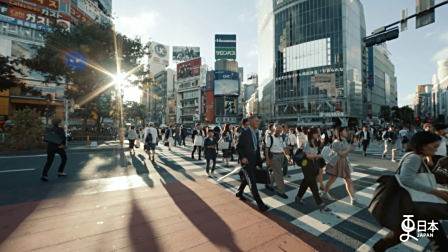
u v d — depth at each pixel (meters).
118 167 9.07
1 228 3.50
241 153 4.54
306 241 3.22
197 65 74.56
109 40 20.59
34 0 32.03
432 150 2.21
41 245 3.01
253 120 4.71
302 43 54.56
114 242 3.11
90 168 8.80
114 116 26.70
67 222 3.75
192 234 3.37
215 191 5.67
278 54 59.47
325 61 51.41
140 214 4.12
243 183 5.04
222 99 56.62
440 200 2.13
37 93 32.19
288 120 56.00
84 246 3.00
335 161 4.96
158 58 93.00
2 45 29.81
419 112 148.12
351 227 3.73
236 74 57.84
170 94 87.94
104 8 48.19
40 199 4.94
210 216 4.06
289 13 57.25
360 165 10.02
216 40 57.81
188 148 17.33
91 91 22.20
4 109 29.89
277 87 59.22
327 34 51.56
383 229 3.65
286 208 4.59
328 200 5.13
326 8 51.91
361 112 54.97
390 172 8.43
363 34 65.88
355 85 53.19
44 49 20.08
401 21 8.96
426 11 8.05
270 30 63.38
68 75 20.75
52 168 8.69
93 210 4.30
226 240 3.20
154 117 94.88
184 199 5.00
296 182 6.84
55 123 6.89
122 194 5.35
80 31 20.25
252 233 3.43
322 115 49.62
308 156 4.57
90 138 23.64
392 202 2.26
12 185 6.14
